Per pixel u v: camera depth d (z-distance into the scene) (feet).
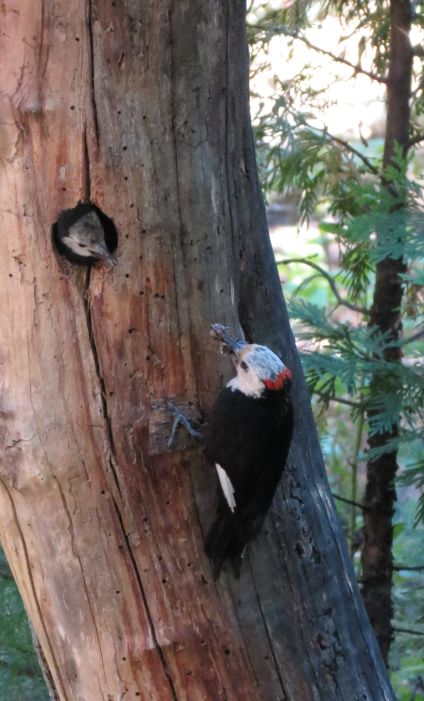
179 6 15.56
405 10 24.90
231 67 16.70
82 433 16.35
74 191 15.85
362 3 26.81
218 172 16.76
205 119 16.38
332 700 18.12
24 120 15.53
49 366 16.25
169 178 16.15
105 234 16.20
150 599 17.03
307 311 24.49
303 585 18.01
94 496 16.62
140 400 16.42
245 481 16.14
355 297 28.40
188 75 16.01
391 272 25.27
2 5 15.25
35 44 15.34
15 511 17.28
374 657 19.17
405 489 35.88
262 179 28.32
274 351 18.49
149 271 16.21
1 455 16.61
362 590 25.91
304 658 17.89
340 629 18.45
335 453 35.88
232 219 17.26
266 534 17.58
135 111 15.78
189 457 16.71
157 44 15.61
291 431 16.62
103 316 16.15
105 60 15.47
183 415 16.53
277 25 26.25
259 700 17.58
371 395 23.80
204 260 16.67
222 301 17.01
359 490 35.01
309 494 18.47
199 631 17.13
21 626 22.76
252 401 15.99
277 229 53.36
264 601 17.52
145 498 16.66
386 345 23.65
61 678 18.25
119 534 16.79
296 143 26.02
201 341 16.78
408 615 28.07
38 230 15.90
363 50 26.89
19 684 22.81
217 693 17.42
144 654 17.11
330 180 27.30
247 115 17.53
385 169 24.23
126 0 15.26
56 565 17.22
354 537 31.32
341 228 26.50
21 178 15.75
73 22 15.26
